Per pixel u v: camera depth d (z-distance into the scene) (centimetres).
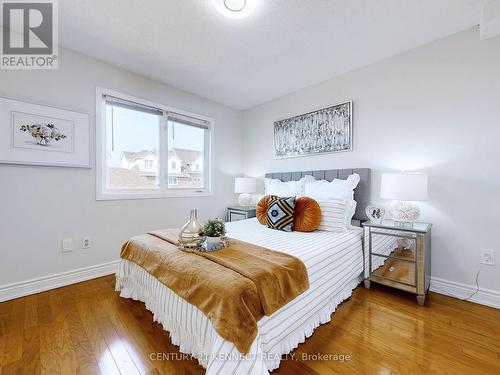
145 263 167
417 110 221
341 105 273
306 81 294
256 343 105
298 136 318
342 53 233
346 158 272
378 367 126
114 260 261
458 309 183
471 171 195
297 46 221
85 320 168
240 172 401
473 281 195
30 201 210
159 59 245
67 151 226
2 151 194
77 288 220
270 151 360
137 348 140
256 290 114
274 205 237
